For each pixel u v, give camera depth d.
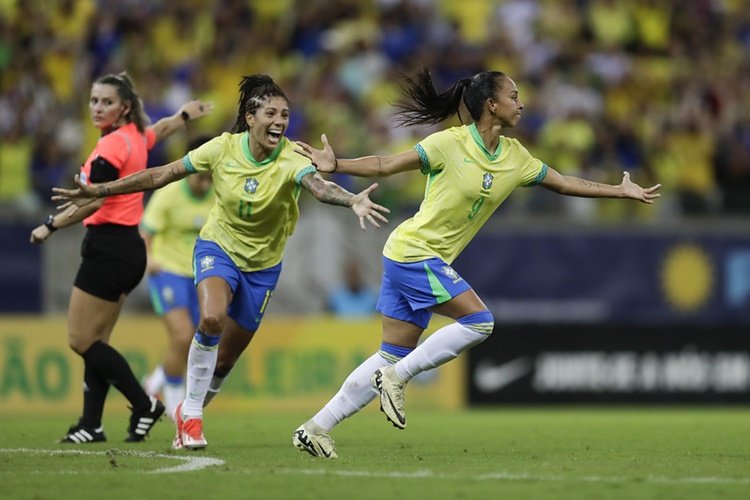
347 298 48.59
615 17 64.62
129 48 58.84
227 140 23.70
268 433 31.05
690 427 34.59
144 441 27.81
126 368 27.27
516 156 23.86
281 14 61.31
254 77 23.72
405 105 25.12
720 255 50.22
